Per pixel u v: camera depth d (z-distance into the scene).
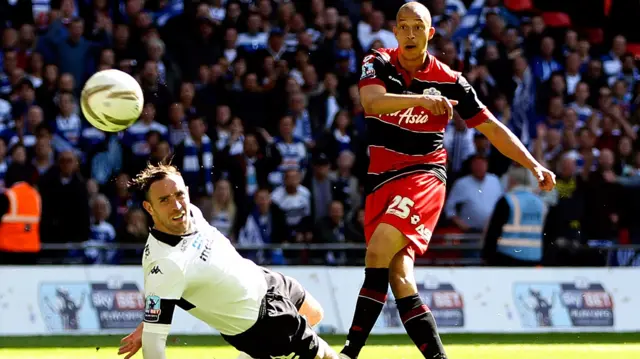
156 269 18.62
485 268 44.28
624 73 59.69
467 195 48.66
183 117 50.84
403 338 40.12
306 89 53.59
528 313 43.94
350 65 55.03
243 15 55.38
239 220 48.22
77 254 46.94
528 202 45.28
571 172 50.56
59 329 41.25
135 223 46.56
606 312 44.75
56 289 41.69
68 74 51.91
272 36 54.53
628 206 51.31
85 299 41.75
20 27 54.91
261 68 53.59
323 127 52.69
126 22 54.94
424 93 23.25
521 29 57.75
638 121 57.91
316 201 49.25
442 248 45.81
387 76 23.02
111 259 47.09
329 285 43.53
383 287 22.58
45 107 51.44
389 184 23.28
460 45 57.22
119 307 42.03
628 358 33.28
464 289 43.81
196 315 19.81
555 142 53.38
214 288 19.20
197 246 19.06
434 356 22.39
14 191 44.84
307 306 21.39
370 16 56.84
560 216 49.66
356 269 43.84
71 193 46.97
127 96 24.09
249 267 20.00
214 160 49.31
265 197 48.06
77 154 50.56
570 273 44.94
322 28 55.78
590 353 34.88
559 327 44.12
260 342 20.06
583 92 56.31
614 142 55.34
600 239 50.66
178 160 49.22
